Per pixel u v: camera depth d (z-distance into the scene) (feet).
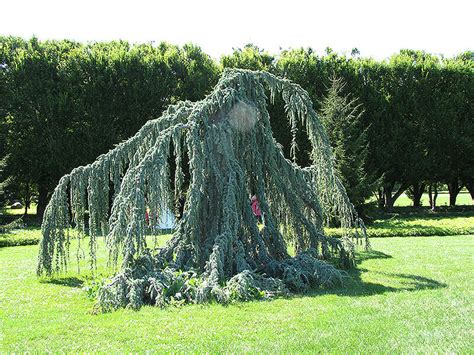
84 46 72.28
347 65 77.41
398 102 78.02
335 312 19.83
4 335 17.49
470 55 86.99
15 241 45.98
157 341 16.58
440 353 14.67
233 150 27.20
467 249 38.04
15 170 70.33
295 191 30.50
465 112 80.79
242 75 28.86
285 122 70.28
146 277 22.59
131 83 68.69
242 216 27.27
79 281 27.91
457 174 85.76
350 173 58.18
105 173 27.63
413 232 48.70
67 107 67.41
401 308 20.24
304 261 25.81
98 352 15.53
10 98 68.13
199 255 25.50
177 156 26.45
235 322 18.57
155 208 24.66
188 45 75.25
